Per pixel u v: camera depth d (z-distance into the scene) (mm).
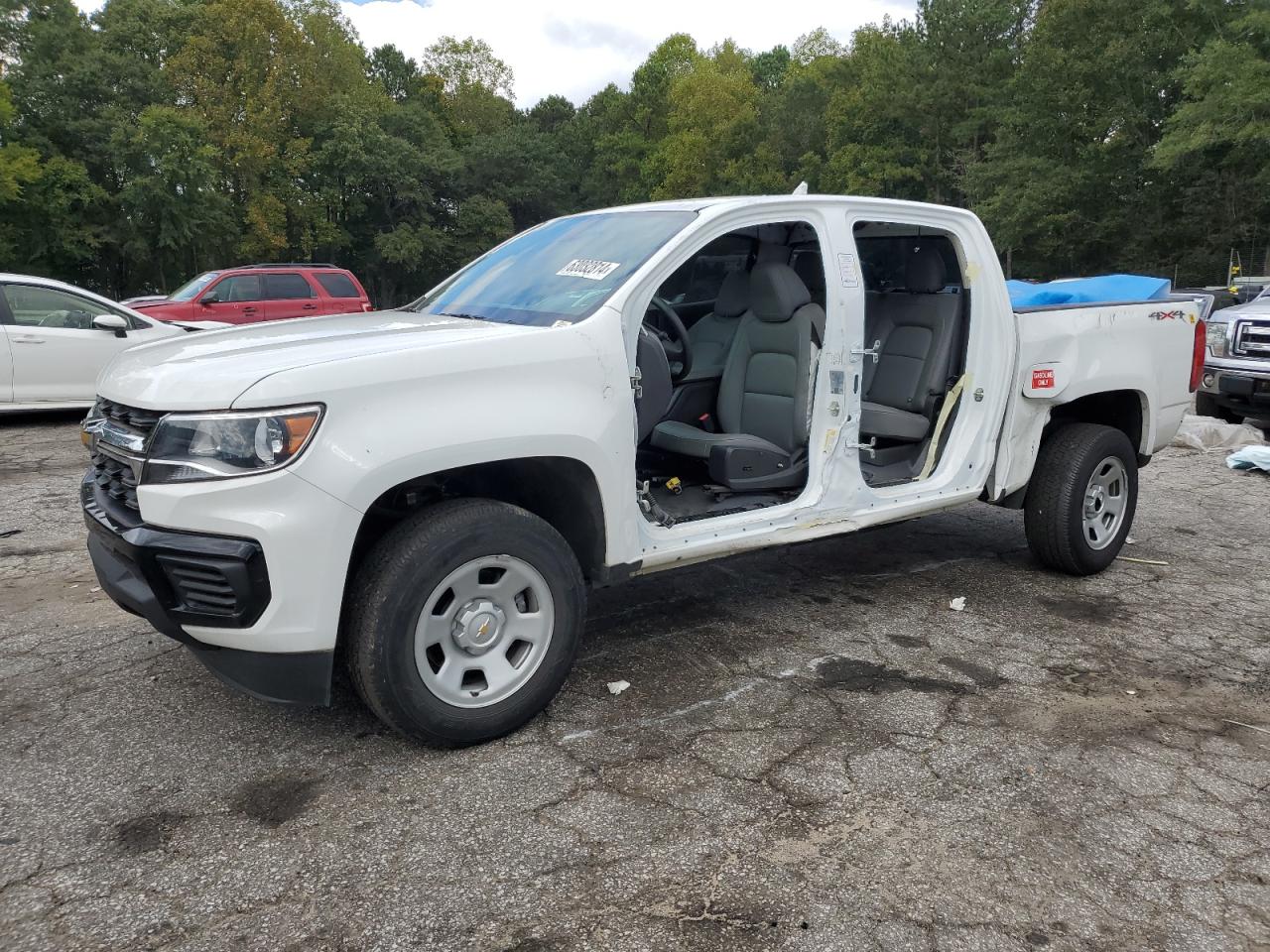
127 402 2982
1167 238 38344
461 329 3348
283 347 3115
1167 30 36156
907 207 4371
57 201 32375
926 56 49031
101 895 2422
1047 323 4812
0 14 34312
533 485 3432
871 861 2596
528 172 62781
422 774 3035
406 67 77500
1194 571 5324
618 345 3410
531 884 2486
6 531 5934
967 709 3533
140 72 37844
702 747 3217
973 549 5691
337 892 2449
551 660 3287
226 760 3117
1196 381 5609
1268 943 2297
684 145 59281
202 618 2795
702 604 4680
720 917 2359
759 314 4484
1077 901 2439
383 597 2895
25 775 3010
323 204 52031
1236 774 3088
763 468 4191
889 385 4941
